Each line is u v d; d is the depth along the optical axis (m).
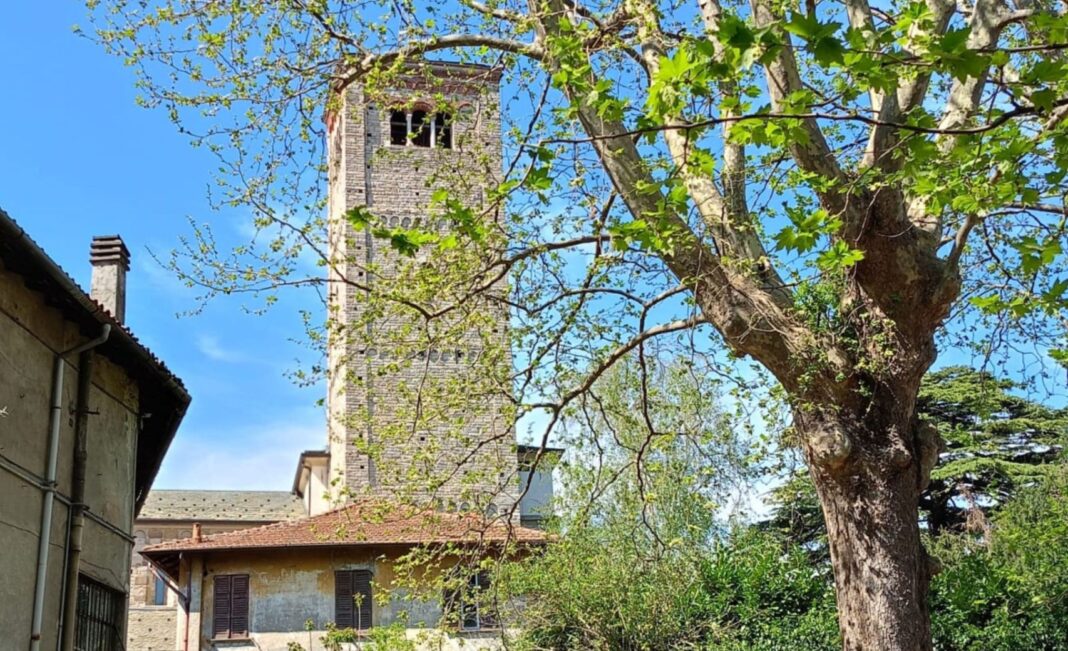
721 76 7.11
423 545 15.56
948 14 11.21
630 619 22.30
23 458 12.58
